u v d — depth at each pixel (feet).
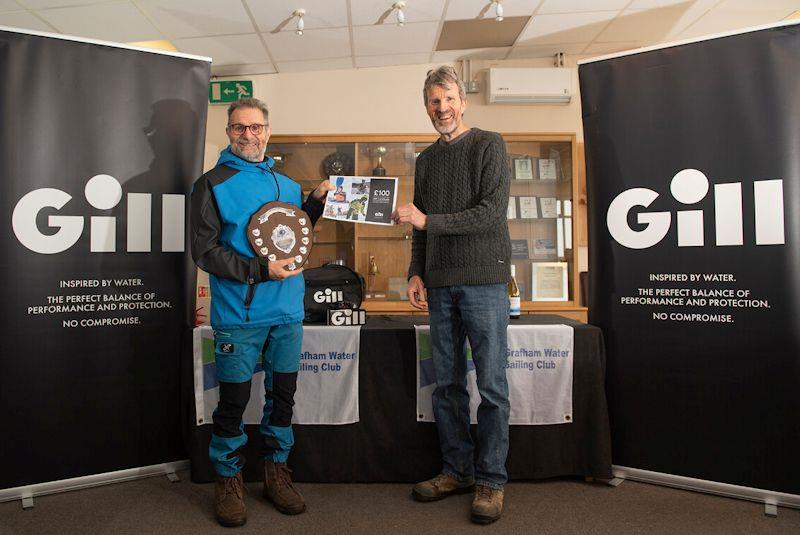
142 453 7.18
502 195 6.06
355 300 8.12
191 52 13.06
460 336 6.46
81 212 6.82
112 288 7.00
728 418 6.48
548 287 13.75
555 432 6.97
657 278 6.91
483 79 14.21
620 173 7.18
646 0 11.10
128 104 7.14
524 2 11.03
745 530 5.67
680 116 6.79
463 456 6.48
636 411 7.02
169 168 7.38
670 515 6.03
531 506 6.28
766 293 6.27
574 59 14.08
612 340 7.20
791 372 6.15
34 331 6.57
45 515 6.09
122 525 5.83
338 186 6.74
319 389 6.98
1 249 6.44
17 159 6.51
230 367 5.93
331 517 5.99
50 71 6.71
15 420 6.50
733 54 6.49
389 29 12.08
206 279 13.61
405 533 5.60
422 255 7.12
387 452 6.98
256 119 6.02
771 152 6.25
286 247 6.05
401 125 14.35
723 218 6.51
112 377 7.00
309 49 13.00
